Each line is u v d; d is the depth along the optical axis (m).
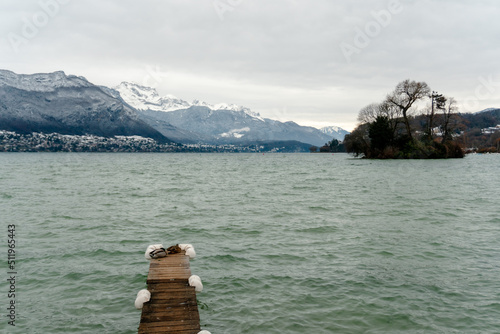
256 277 15.77
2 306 12.97
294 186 54.28
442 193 44.72
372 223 26.88
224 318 12.14
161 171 94.19
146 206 34.84
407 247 20.36
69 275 15.99
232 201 38.47
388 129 118.69
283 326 11.62
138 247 20.52
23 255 18.80
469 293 14.01
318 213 31.17
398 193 44.94
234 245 20.92
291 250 19.86
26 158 194.75
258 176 76.44
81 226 25.75
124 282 15.28
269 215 30.25
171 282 13.85
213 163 156.00
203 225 26.28
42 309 12.80
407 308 12.80
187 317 11.44
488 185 53.31
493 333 11.20
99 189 49.06
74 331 11.36
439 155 119.69
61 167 106.56
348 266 17.16
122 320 12.08
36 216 29.25
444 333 11.19
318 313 12.48
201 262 17.80
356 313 12.46
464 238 22.36
